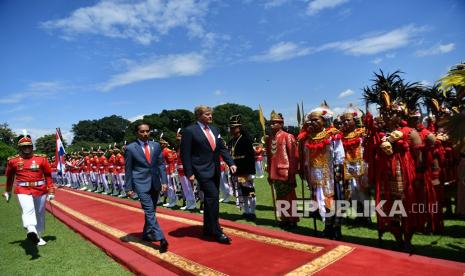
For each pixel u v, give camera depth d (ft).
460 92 16.05
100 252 19.86
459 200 17.01
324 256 14.89
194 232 22.08
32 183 22.18
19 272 17.37
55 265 18.06
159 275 14.78
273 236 19.26
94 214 33.17
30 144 22.31
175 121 177.17
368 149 17.58
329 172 19.81
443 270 12.67
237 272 14.33
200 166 20.11
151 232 20.65
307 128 20.57
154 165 20.94
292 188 22.80
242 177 26.66
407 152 16.39
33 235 21.17
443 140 19.83
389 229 16.71
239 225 22.82
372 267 13.35
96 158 63.16
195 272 14.75
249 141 27.14
